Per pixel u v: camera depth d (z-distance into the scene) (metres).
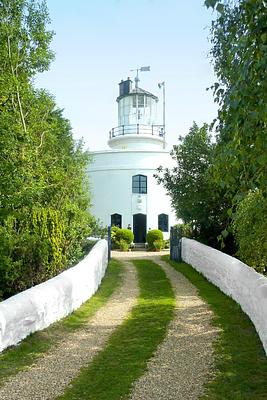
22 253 10.84
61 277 9.85
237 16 4.64
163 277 15.61
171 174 19.69
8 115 10.95
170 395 5.16
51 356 6.67
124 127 36.91
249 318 8.79
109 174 34.69
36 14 13.74
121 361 6.44
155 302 10.99
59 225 12.54
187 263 19.36
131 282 14.67
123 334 8.00
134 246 32.78
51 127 14.53
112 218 34.50
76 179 16.30
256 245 10.88
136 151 34.44
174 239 21.91
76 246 15.45
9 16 13.21
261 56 3.95
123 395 5.17
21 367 6.14
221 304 10.39
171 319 9.04
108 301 11.39
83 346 7.24
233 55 4.32
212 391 5.27
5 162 10.20
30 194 10.41
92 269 12.28
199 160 18.25
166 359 6.50
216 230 17.91
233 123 4.06
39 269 11.20
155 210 34.44
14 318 7.03
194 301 10.96
